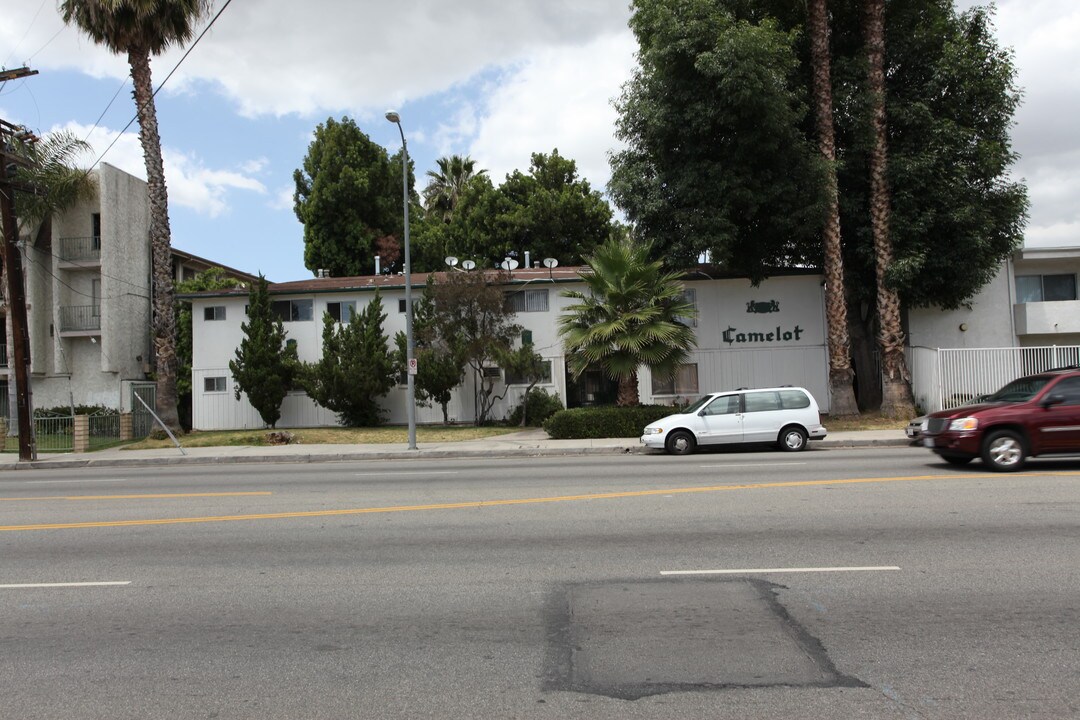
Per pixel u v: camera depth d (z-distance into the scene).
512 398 29.98
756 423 18.91
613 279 22.77
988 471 12.67
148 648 5.20
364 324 29.23
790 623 5.41
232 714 4.17
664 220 24.75
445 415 28.72
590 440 23.05
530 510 10.12
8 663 4.98
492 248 44.75
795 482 12.05
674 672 4.60
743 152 23.17
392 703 4.26
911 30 25.34
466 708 4.17
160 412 26.66
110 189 32.91
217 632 5.50
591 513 9.76
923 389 26.25
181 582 6.85
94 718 4.16
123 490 13.91
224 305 31.41
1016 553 7.14
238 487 13.87
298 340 30.94
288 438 25.73
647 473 14.30
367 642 5.23
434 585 6.56
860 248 25.27
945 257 24.62
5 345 33.47
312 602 6.16
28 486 15.29
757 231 25.77
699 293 29.44
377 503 11.17
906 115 24.08
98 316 33.47
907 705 4.11
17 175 24.08
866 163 25.19
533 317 30.06
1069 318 27.55
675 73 22.73
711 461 16.47
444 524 9.27
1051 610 5.57
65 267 33.09
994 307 28.28
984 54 24.39
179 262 38.69
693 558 7.25
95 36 25.28
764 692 4.30
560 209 44.31
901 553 7.24
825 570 6.71
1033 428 12.45
